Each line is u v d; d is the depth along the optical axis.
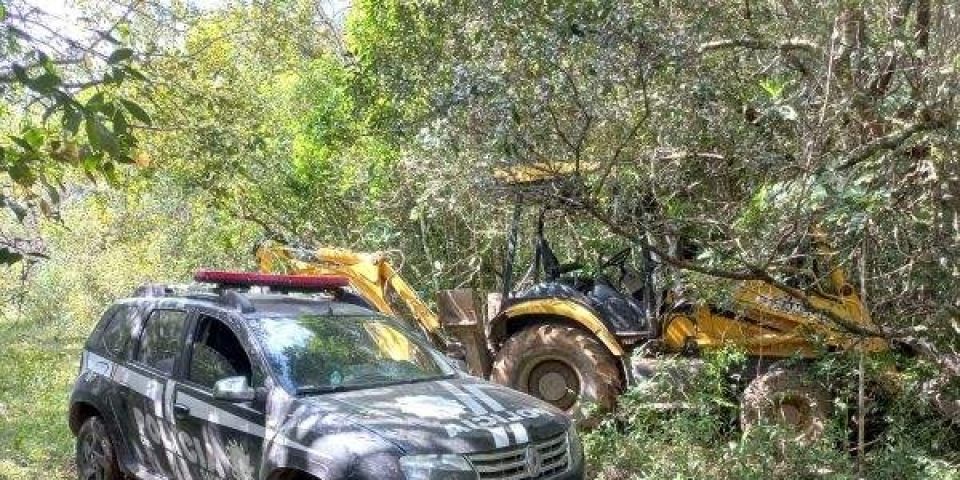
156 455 6.49
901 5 7.45
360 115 12.43
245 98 12.09
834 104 6.86
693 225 7.51
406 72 9.95
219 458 5.89
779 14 8.07
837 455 7.09
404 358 6.45
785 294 7.80
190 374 6.30
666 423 7.75
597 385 8.43
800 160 6.84
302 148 14.15
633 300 9.00
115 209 16.88
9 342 17.09
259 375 5.82
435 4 9.77
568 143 6.88
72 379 12.84
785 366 7.96
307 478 5.44
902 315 7.42
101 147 4.24
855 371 7.56
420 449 5.07
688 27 7.46
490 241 11.86
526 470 5.41
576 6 6.89
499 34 7.69
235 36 13.57
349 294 7.41
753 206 6.78
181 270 15.73
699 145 7.68
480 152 7.18
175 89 8.91
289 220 14.32
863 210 6.07
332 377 5.94
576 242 10.20
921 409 7.37
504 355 8.87
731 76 7.97
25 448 8.92
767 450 7.05
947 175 7.01
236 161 9.80
